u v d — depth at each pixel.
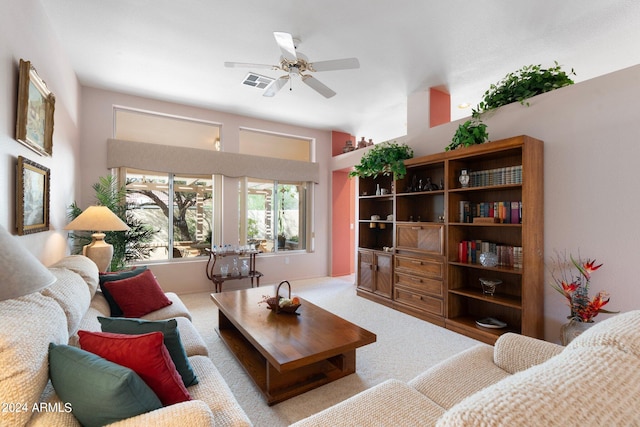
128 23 2.65
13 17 1.87
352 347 2.00
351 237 6.58
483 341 2.91
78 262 2.28
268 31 2.75
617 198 2.42
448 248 3.29
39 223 2.26
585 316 2.33
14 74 1.88
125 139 4.41
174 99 4.40
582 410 0.63
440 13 2.49
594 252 2.54
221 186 4.95
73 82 3.48
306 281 5.59
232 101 4.46
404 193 3.82
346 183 6.22
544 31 2.71
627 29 2.67
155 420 1.01
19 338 1.00
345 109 4.78
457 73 3.53
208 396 1.37
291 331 2.18
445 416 0.65
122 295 2.39
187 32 2.78
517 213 2.88
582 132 2.61
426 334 3.12
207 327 3.26
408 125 4.20
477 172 3.24
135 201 4.42
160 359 1.19
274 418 1.84
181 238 4.74
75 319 1.53
